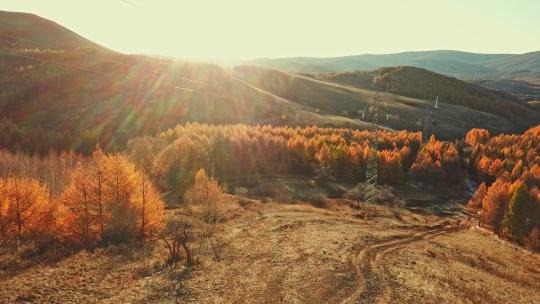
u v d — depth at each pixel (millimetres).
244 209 59000
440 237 55469
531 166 101250
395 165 102625
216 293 26453
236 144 93688
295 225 49375
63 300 22875
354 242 42812
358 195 84750
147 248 34281
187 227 43781
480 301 29750
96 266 28656
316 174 99688
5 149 79375
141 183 40188
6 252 30094
